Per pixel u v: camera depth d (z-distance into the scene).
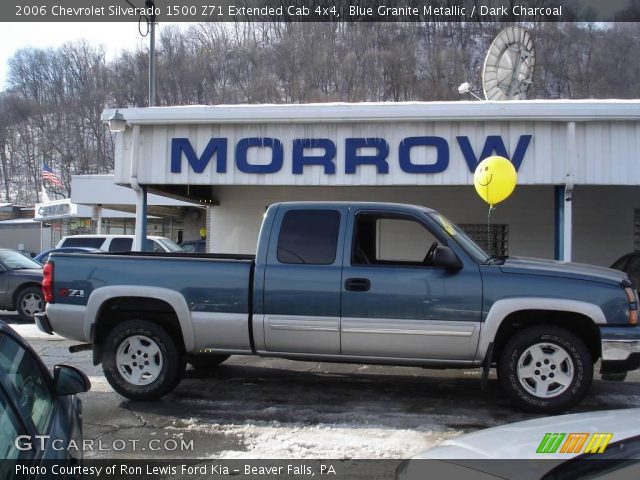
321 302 5.49
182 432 4.97
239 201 15.56
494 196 9.27
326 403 5.87
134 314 6.03
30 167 82.62
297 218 5.75
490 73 13.44
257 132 10.91
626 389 6.46
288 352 5.67
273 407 5.71
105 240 16.14
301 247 5.65
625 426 2.69
